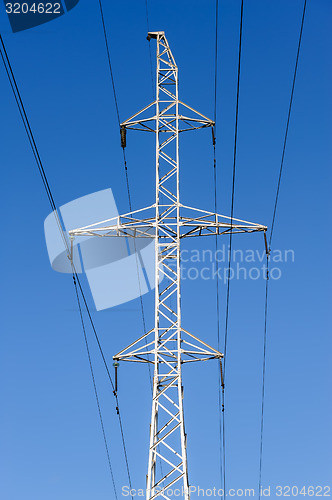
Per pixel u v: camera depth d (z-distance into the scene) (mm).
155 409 31156
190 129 37531
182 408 30859
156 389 31484
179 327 32375
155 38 39250
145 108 37531
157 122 36938
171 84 37938
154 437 30531
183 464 29766
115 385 34094
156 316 32812
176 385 31375
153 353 32188
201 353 32188
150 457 30234
